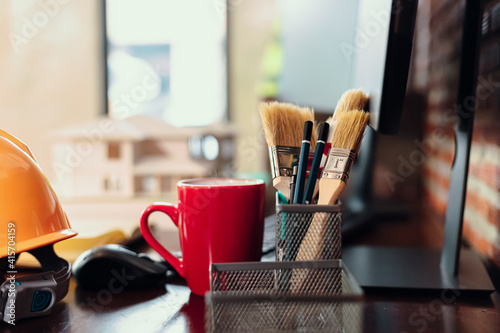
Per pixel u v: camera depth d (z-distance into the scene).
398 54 0.47
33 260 0.60
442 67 1.03
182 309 0.49
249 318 0.36
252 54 2.87
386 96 0.48
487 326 0.45
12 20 3.00
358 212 1.12
